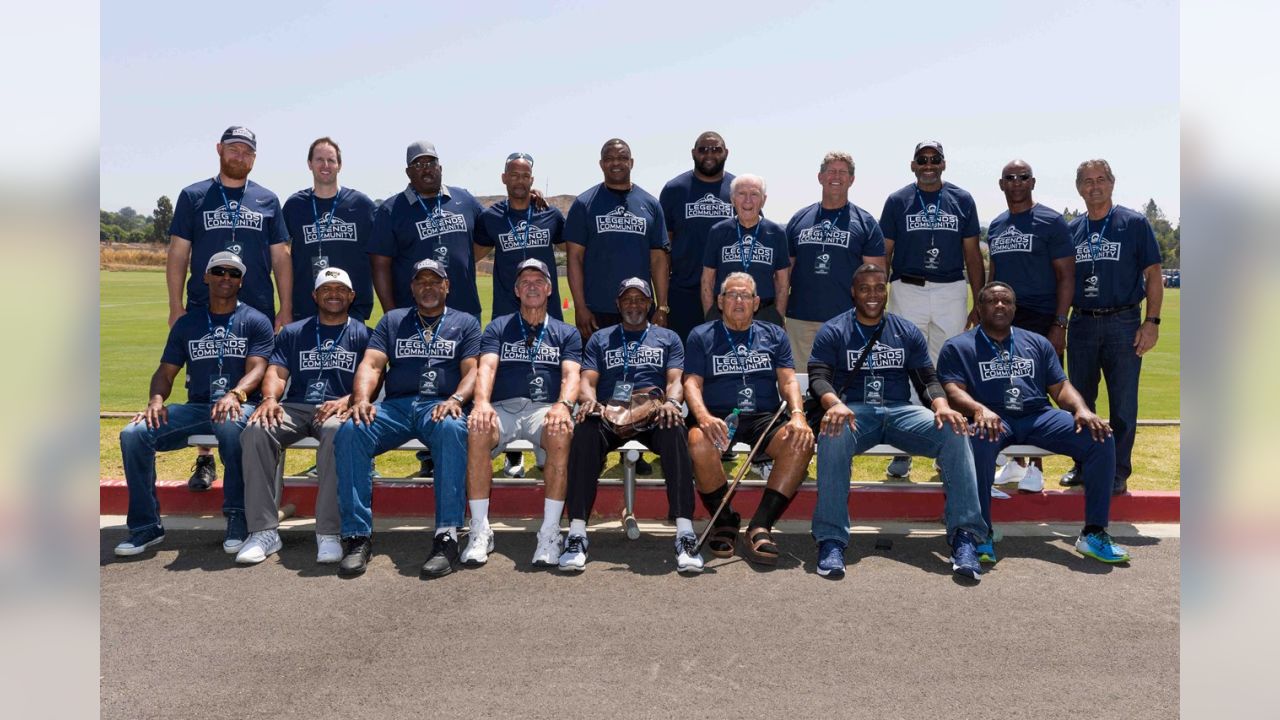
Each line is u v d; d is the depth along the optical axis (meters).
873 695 3.69
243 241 6.46
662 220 6.96
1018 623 4.43
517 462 6.79
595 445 5.37
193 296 6.49
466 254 6.77
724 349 5.83
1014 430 5.71
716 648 4.12
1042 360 5.81
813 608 4.61
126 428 5.45
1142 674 3.89
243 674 3.84
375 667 3.91
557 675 3.84
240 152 6.40
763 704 3.61
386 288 6.78
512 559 5.37
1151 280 6.38
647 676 3.84
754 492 6.24
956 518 5.25
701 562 5.13
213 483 6.37
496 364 5.86
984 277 7.05
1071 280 6.59
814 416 5.87
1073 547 5.62
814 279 6.90
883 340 5.83
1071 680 3.83
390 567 5.22
